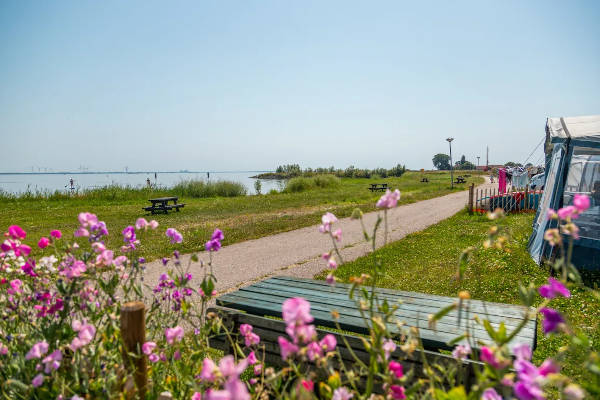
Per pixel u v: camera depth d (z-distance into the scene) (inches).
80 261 88.2
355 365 101.8
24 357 85.4
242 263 344.5
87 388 75.7
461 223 565.3
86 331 75.9
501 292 244.8
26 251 103.6
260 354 123.8
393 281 269.6
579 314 201.2
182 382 91.2
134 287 99.0
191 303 103.8
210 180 1306.6
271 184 2400.3
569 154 309.1
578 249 296.0
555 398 121.2
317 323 125.0
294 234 502.6
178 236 107.0
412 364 97.3
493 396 57.1
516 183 1156.5
